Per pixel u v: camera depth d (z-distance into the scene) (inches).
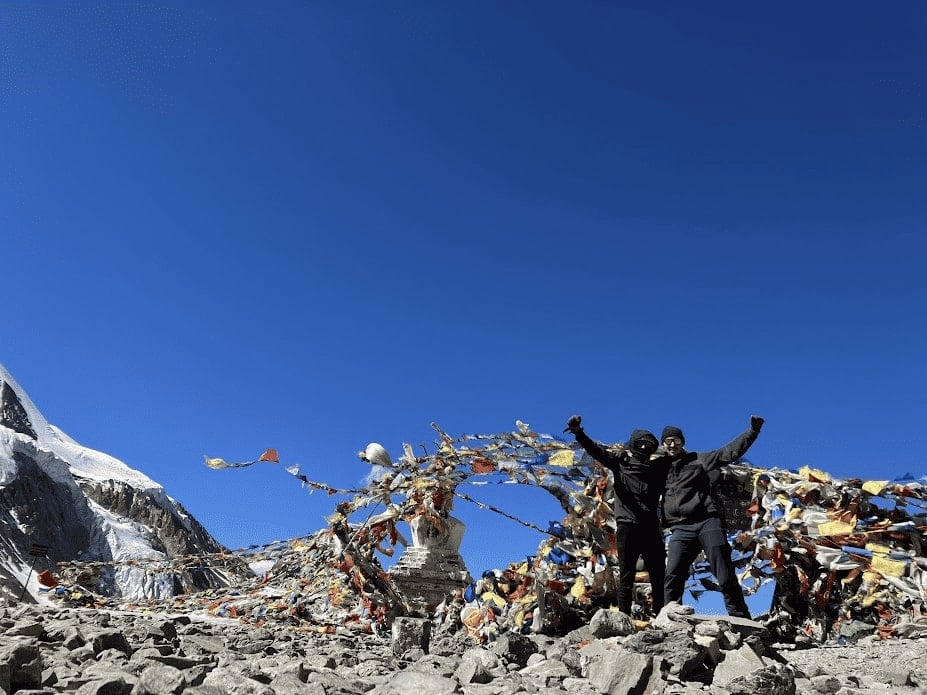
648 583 488.7
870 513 484.1
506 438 561.3
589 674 235.6
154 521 7140.8
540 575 477.1
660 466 396.2
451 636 469.7
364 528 619.8
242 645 347.6
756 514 507.2
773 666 236.5
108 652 247.6
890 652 346.0
